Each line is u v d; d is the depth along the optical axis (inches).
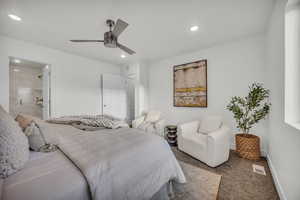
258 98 82.4
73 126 71.7
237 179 64.4
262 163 80.2
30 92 165.3
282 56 54.0
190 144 88.6
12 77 153.2
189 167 75.8
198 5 64.6
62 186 25.8
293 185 43.0
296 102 49.3
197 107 125.0
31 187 24.5
